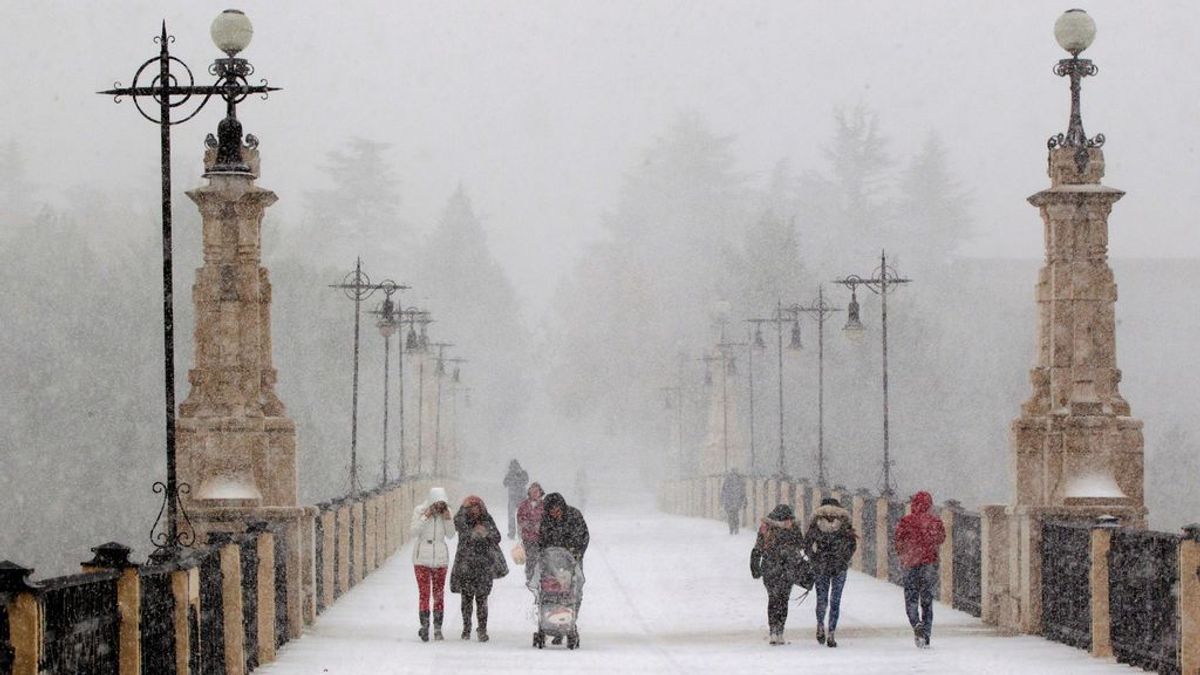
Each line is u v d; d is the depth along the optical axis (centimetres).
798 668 3278
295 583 3912
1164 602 3061
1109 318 4056
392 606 4853
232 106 4009
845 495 6619
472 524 3928
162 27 3219
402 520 8188
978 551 4453
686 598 5094
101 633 2053
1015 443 4072
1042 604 3934
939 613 4594
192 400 4022
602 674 3175
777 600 3838
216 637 2845
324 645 3759
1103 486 3947
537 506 5194
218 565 2903
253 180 4191
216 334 4034
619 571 6169
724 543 8019
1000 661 3381
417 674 3153
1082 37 4069
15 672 1691
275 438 4056
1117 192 4047
